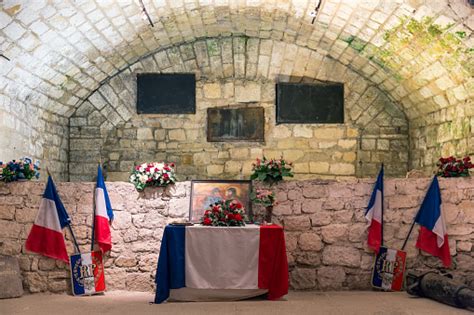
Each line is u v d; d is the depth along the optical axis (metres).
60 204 6.27
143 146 9.56
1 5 5.82
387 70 8.55
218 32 9.21
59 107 8.98
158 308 5.43
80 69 8.39
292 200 6.41
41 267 6.26
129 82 9.59
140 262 6.39
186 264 5.68
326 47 9.01
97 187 6.33
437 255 6.18
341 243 6.36
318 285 6.32
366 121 9.53
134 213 6.43
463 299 5.27
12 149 7.36
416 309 5.32
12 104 7.37
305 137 9.52
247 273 5.72
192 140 9.57
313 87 9.56
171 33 8.76
